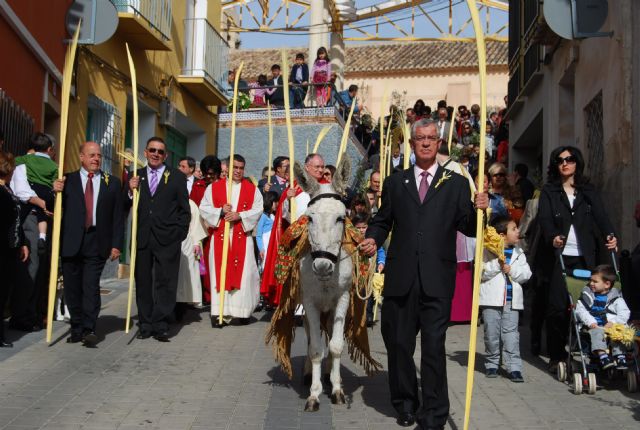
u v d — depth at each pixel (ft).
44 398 21.24
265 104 67.36
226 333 32.01
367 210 35.01
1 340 26.94
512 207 37.47
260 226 38.50
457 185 18.93
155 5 49.26
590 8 32.78
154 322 29.78
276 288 27.30
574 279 24.47
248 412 20.51
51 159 31.22
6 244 26.27
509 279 24.91
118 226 28.86
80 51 41.88
